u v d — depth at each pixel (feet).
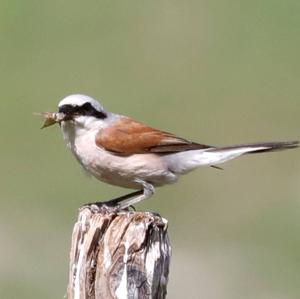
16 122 62.13
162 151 30.76
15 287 47.88
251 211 54.95
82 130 30.60
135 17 73.51
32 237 51.67
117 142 30.32
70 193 55.36
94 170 31.07
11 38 71.00
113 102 64.80
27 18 72.79
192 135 61.77
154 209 55.16
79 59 68.69
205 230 53.42
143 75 67.36
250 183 56.95
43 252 50.47
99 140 30.40
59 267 49.37
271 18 73.26
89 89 65.92
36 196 55.31
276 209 55.36
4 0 73.67
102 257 24.52
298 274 49.73
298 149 58.34
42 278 48.47
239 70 68.33
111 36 71.36
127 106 64.75
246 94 65.62
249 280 49.32
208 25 72.54
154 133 30.86
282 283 49.01
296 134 62.13
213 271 49.78
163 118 63.46
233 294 48.06
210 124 62.95
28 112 63.05
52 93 65.05
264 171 57.82
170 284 48.70
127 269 24.32
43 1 74.79
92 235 24.68
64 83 66.08
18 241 51.39
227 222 54.19
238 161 57.93
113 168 30.66
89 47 70.44
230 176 57.41
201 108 64.08
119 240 24.47
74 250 25.16
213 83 67.21
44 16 73.46
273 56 69.82
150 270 24.35
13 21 72.43
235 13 73.87
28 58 68.69
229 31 71.92
